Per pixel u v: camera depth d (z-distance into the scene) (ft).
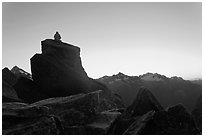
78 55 140.26
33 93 128.67
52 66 130.41
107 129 86.12
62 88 129.18
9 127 79.25
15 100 115.55
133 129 79.15
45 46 139.03
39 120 80.53
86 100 95.61
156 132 79.00
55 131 79.71
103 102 119.34
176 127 80.02
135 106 94.73
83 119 91.20
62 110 92.68
